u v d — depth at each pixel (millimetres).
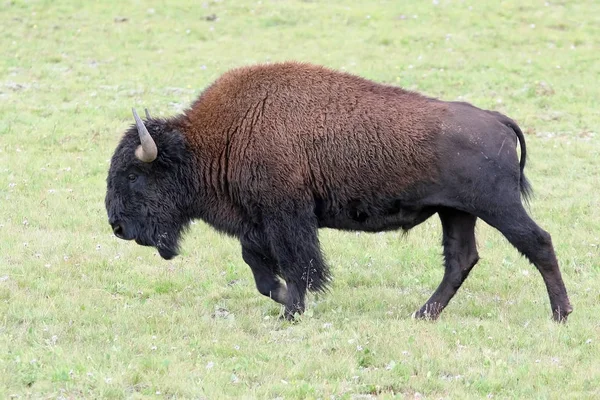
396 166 29047
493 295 33125
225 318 30094
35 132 52594
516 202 28734
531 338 27672
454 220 30375
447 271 30562
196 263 36188
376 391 24047
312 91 30109
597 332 28266
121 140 31156
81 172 46812
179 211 31500
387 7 81750
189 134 30844
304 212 29828
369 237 39656
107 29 75688
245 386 24000
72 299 30797
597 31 75375
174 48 71750
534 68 66750
